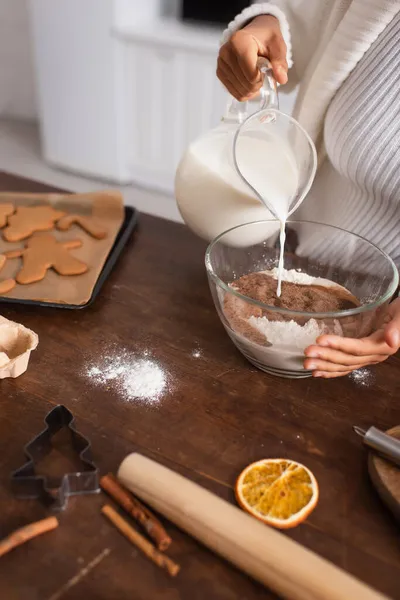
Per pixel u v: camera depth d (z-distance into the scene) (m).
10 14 2.69
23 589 0.44
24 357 0.63
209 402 0.62
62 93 2.34
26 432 0.57
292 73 0.98
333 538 0.49
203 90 2.11
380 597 0.41
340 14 0.82
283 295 0.69
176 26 2.17
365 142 0.78
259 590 0.45
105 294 0.79
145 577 0.45
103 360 0.67
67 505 0.50
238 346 0.66
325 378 0.66
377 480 0.51
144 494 0.49
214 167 0.76
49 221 0.94
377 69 0.76
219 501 0.48
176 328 0.73
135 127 2.33
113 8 2.04
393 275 0.66
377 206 0.85
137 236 0.93
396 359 0.70
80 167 2.54
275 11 0.85
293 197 0.73
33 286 0.79
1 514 0.49
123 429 0.58
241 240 0.74
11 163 2.63
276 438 0.58
